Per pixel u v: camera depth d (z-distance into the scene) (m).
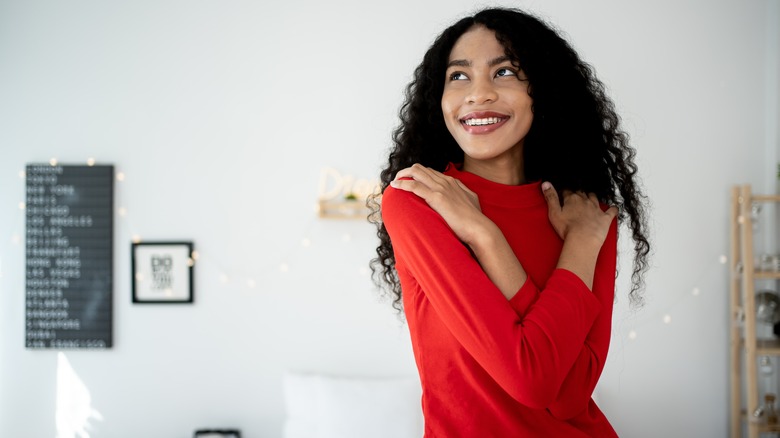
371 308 3.55
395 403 3.21
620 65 3.55
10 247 3.56
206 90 3.58
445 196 0.95
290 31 3.58
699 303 3.53
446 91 1.01
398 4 3.57
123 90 3.58
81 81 3.58
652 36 3.56
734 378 3.41
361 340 3.54
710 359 3.53
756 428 3.25
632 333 3.51
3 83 3.57
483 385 0.93
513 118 0.98
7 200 3.56
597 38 3.55
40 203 3.54
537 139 1.07
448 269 0.91
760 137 3.55
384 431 3.14
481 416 0.93
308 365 3.55
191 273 3.54
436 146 1.13
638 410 3.52
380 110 3.56
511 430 0.92
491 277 0.93
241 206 3.56
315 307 3.55
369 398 3.22
